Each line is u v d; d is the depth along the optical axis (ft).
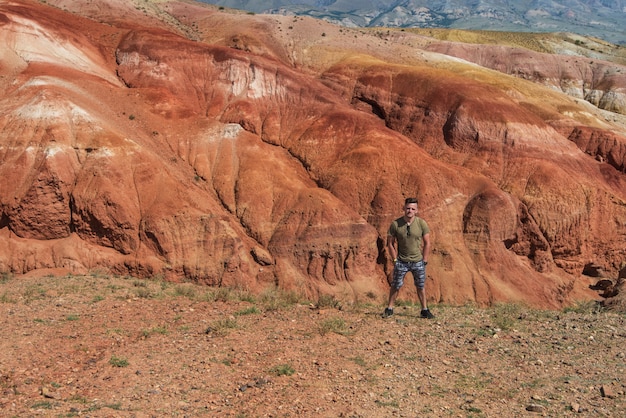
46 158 118.21
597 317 35.12
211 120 155.53
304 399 21.30
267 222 136.36
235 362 25.18
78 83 148.15
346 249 132.36
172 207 123.34
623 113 336.29
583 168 170.91
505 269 139.23
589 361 25.91
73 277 59.52
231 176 143.74
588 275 161.27
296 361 25.36
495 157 163.53
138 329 30.17
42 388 21.84
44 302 36.88
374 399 21.45
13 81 141.49
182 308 34.83
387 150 150.20
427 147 168.96
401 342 28.60
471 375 24.29
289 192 140.56
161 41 175.52
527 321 33.99
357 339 28.81
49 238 116.78
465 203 146.20
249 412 20.20
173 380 23.07
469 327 31.99
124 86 166.71
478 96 172.86
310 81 175.94
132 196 123.03
